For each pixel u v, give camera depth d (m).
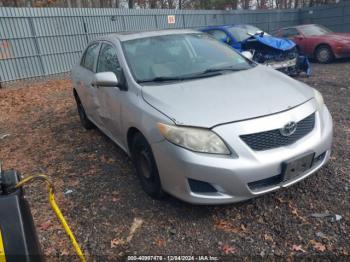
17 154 5.02
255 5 35.09
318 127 3.08
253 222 2.90
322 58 11.67
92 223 3.10
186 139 2.73
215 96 3.07
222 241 2.71
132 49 3.94
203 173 2.69
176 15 16.19
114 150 4.70
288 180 2.87
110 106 3.96
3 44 10.87
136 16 14.59
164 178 2.99
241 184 2.69
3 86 11.02
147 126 3.03
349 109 5.77
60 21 12.18
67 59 12.60
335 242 2.59
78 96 5.60
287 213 2.97
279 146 2.81
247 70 3.85
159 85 3.42
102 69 4.38
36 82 11.60
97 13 13.20
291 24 22.36
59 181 3.96
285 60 8.23
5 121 7.02
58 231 3.03
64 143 5.23
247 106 2.88
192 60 3.95
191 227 2.90
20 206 1.65
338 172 3.55
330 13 20.72
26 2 21.19
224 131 2.71
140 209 3.22
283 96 3.08
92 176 4.00
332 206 3.01
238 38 9.38
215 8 28.19
